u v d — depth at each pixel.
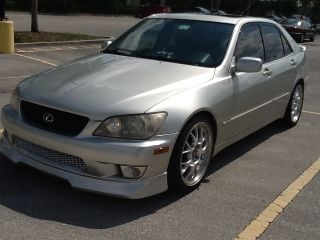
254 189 4.88
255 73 5.63
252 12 64.44
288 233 4.02
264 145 6.43
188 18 5.80
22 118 4.37
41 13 40.03
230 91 5.01
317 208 4.55
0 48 13.13
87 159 3.99
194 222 4.07
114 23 33.50
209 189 4.78
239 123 5.38
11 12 37.56
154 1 59.41
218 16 5.89
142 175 4.06
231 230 4.00
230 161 5.69
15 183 4.50
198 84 4.65
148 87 4.37
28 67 11.20
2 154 5.11
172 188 4.47
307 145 6.57
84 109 4.04
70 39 17.30
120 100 4.11
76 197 4.32
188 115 4.28
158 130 4.07
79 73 4.73
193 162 4.62
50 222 3.88
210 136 4.81
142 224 3.97
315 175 5.42
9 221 3.84
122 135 3.98
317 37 39.84
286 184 5.08
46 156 4.27
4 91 8.34
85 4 48.00
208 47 5.31
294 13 71.00
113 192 4.00
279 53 6.61
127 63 5.04
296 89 7.24
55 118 4.15
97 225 3.89
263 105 5.96
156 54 5.35
